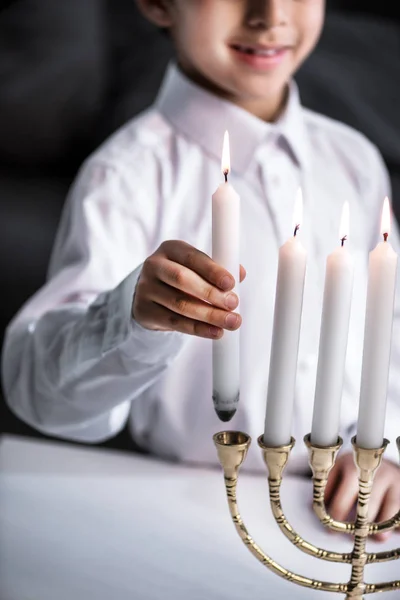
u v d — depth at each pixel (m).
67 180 3.58
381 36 3.55
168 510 1.23
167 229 1.53
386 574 1.11
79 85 3.61
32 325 1.46
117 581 1.10
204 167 1.55
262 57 1.48
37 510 1.23
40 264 3.01
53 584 1.09
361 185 1.74
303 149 1.59
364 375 0.92
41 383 1.39
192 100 1.55
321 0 1.52
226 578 1.10
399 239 1.89
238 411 1.49
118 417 1.50
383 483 1.25
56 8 3.68
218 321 0.93
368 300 0.92
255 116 1.58
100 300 1.23
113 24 3.78
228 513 1.22
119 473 1.32
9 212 3.22
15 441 1.42
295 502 1.24
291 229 1.54
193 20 1.47
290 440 0.96
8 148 3.61
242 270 0.97
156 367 1.22
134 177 1.53
